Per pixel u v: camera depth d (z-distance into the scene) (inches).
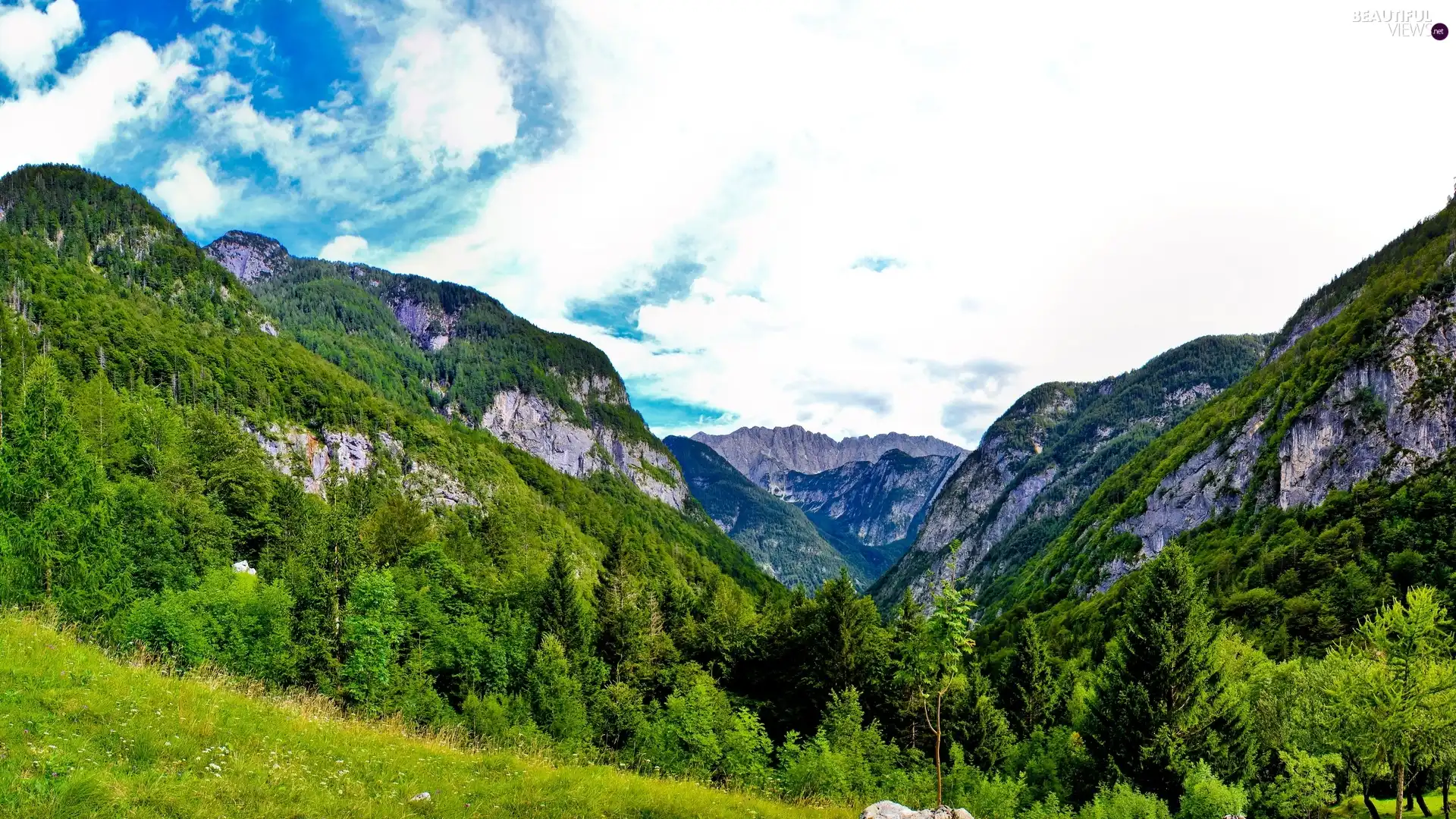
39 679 546.0
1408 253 7426.2
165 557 1840.6
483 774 701.9
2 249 6461.6
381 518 3218.5
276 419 6264.8
